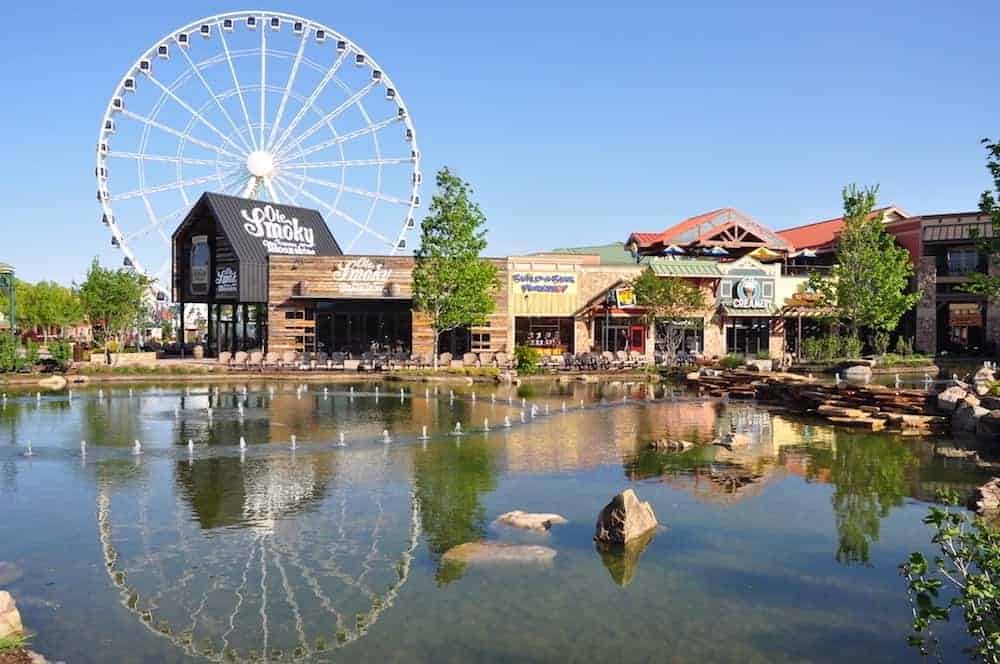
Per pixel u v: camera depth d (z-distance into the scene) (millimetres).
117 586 12008
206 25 60906
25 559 13164
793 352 62156
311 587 11961
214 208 55719
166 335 93688
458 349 55781
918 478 19328
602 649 9961
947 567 12859
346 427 26844
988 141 24891
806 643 10188
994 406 26375
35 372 43719
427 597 11586
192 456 21531
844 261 52969
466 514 15875
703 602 11477
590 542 14156
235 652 9875
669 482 18828
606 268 58625
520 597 11602
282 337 54562
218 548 13711
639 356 56219
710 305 60156
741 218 70000
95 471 19641
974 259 60750
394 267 55344
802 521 15555
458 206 48562
